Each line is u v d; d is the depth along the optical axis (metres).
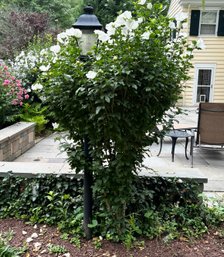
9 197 2.46
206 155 4.64
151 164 4.03
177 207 2.33
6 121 4.93
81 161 1.95
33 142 5.12
